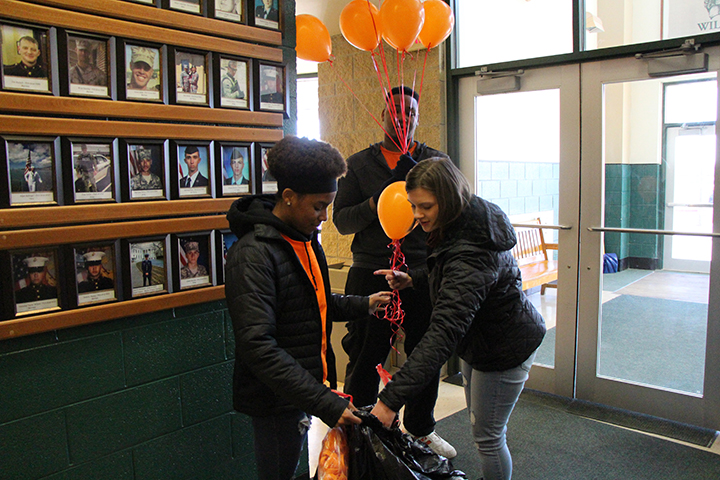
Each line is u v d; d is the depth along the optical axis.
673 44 2.65
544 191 3.19
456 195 1.46
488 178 3.44
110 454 1.62
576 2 2.91
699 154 2.67
